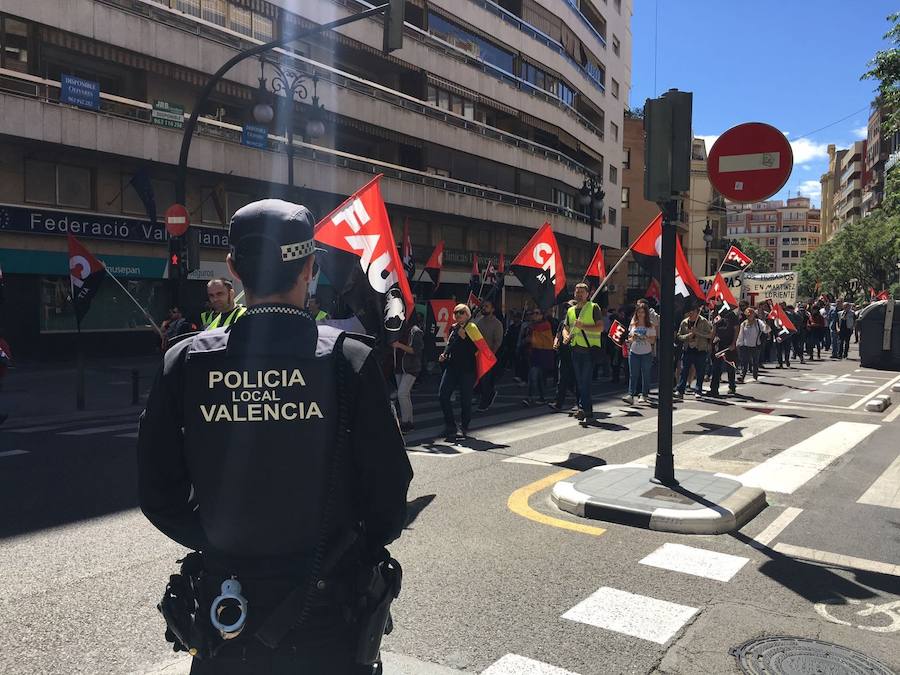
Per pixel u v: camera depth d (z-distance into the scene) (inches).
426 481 261.7
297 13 1018.7
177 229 533.0
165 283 914.7
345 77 1079.6
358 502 67.7
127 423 418.0
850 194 4097.0
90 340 837.2
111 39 805.2
